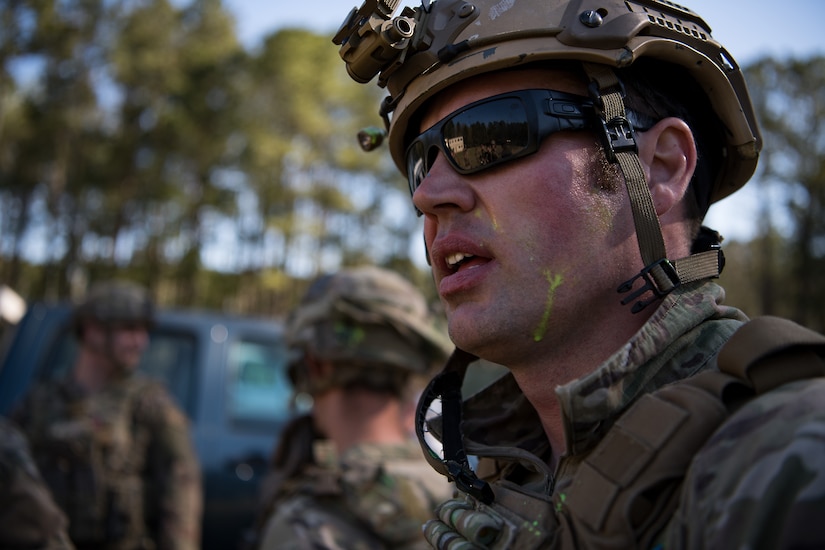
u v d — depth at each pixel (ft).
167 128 84.12
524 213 3.05
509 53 3.10
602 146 3.12
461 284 3.12
